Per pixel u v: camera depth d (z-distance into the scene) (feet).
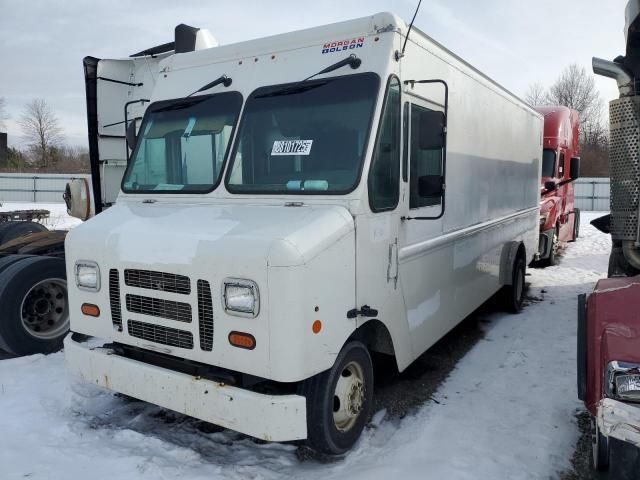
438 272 16.48
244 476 11.41
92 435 13.10
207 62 15.25
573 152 46.88
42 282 18.83
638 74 12.69
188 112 14.79
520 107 26.00
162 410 14.71
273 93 13.60
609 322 9.39
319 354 10.85
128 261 12.10
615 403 8.36
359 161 12.05
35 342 18.66
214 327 10.98
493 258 22.43
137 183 15.23
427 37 14.87
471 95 18.67
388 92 12.62
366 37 13.01
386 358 17.53
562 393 15.80
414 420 14.26
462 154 18.01
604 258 41.83
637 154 10.80
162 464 11.72
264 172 13.14
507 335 21.61
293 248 10.24
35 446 12.55
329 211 11.60
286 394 11.05
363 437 13.29
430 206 15.64
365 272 12.19
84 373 13.12
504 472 11.73
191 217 12.66
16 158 179.52
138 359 12.86
